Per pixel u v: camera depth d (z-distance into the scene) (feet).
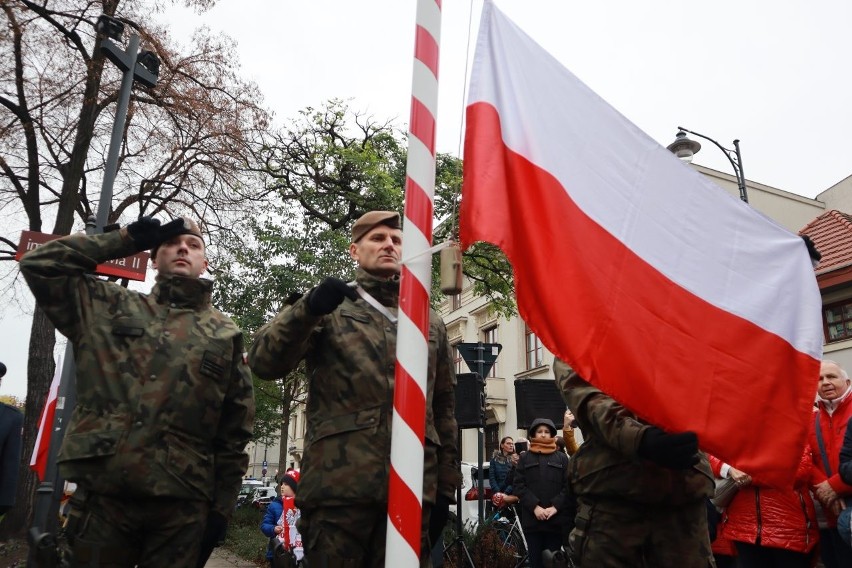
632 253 9.24
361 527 8.63
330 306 8.48
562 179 9.02
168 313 10.32
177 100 46.01
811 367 9.91
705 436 8.95
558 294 8.50
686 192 10.00
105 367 9.58
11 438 17.28
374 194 52.60
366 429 8.87
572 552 10.58
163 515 9.38
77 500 9.32
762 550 14.90
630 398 8.61
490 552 25.81
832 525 15.12
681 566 9.78
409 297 7.85
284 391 62.85
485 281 55.47
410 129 8.31
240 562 36.11
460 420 27.12
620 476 9.82
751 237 10.27
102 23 25.59
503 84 9.09
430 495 9.18
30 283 9.46
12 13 39.91
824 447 15.57
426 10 8.57
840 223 44.29
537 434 22.11
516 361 71.72
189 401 9.80
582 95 9.62
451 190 49.03
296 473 24.61
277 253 55.11
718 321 9.52
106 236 9.90
